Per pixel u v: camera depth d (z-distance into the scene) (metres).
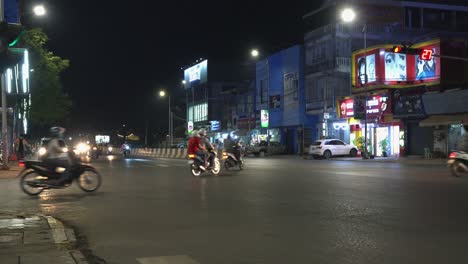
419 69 39.97
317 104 50.16
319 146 41.38
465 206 11.31
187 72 89.38
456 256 6.72
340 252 6.99
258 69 62.25
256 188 15.67
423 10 52.66
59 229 8.55
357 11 49.31
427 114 37.09
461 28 54.28
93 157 48.31
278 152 52.62
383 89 41.16
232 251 7.13
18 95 33.12
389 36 49.59
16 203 12.64
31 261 6.31
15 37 8.00
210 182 18.09
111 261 6.64
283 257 6.76
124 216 10.32
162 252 7.11
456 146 35.75
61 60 41.56
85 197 13.74
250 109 67.06
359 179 18.69
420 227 8.81
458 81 38.66
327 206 11.45
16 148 34.16
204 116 81.56
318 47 50.25
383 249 7.14
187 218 9.98
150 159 45.28
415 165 29.83
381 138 42.72
